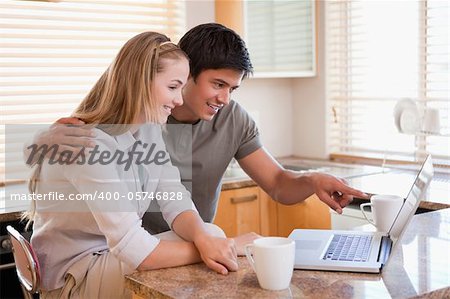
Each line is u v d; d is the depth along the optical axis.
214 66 2.10
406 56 3.96
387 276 1.64
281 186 2.42
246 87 4.32
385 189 3.12
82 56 3.65
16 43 3.44
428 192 2.99
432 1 3.79
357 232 2.10
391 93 4.08
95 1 3.67
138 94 1.88
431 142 3.85
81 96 3.66
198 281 1.65
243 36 3.87
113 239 1.77
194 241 1.83
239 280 1.65
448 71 3.76
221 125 2.46
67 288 1.99
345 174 3.65
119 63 1.91
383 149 4.14
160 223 2.34
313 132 4.44
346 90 4.28
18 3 3.44
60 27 3.56
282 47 4.07
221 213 3.44
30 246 1.98
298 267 1.72
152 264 1.77
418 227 2.17
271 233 3.66
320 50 4.30
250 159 2.52
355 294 1.50
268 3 3.97
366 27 4.18
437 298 1.51
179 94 1.94
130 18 3.81
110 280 1.95
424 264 1.74
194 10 3.92
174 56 1.90
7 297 2.94
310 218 3.53
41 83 3.53
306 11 4.18
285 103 4.52
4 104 3.43
